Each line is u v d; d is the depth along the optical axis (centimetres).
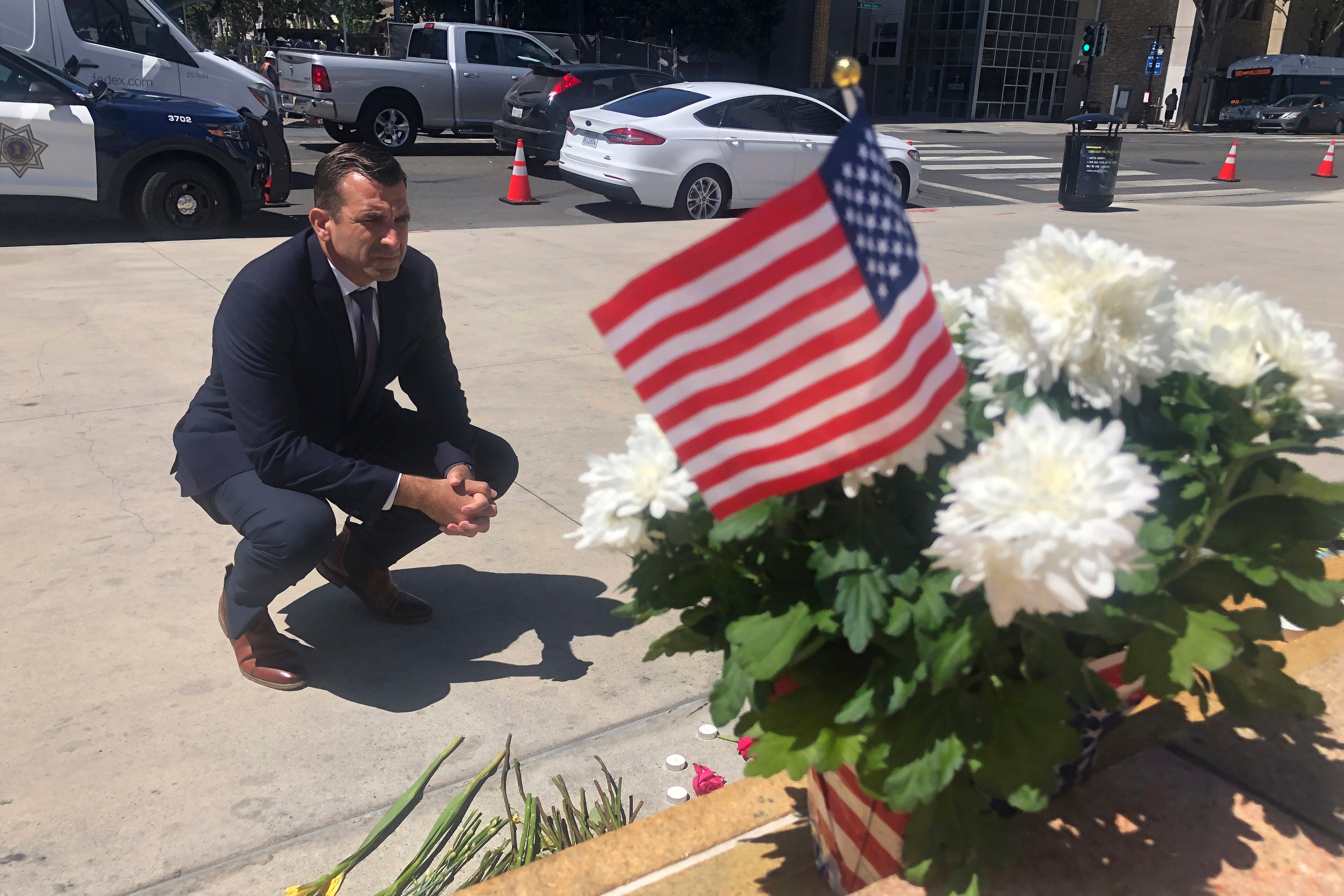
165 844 219
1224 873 157
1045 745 128
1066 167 1288
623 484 138
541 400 504
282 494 262
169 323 600
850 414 114
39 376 504
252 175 919
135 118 855
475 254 851
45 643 288
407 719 266
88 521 360
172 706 265
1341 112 3475
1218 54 3900
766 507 130
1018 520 106
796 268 108
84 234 934
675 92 1145
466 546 362
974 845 135
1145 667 131
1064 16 3962
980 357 133
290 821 228
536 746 258
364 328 277
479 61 1563
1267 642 212
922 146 2331
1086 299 124
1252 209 1341
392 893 208
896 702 127
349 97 1485
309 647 298
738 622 138
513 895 178
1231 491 145
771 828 194
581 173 1137
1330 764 183
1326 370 140
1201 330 151
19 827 221
